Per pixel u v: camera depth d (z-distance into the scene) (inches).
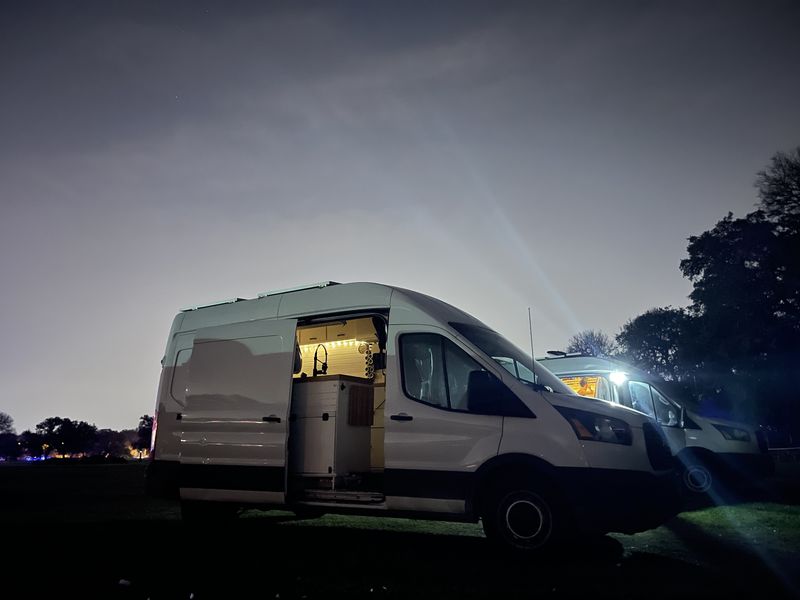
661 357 2268.7
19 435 6072.8
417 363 268.7
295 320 311.3
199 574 214.2
